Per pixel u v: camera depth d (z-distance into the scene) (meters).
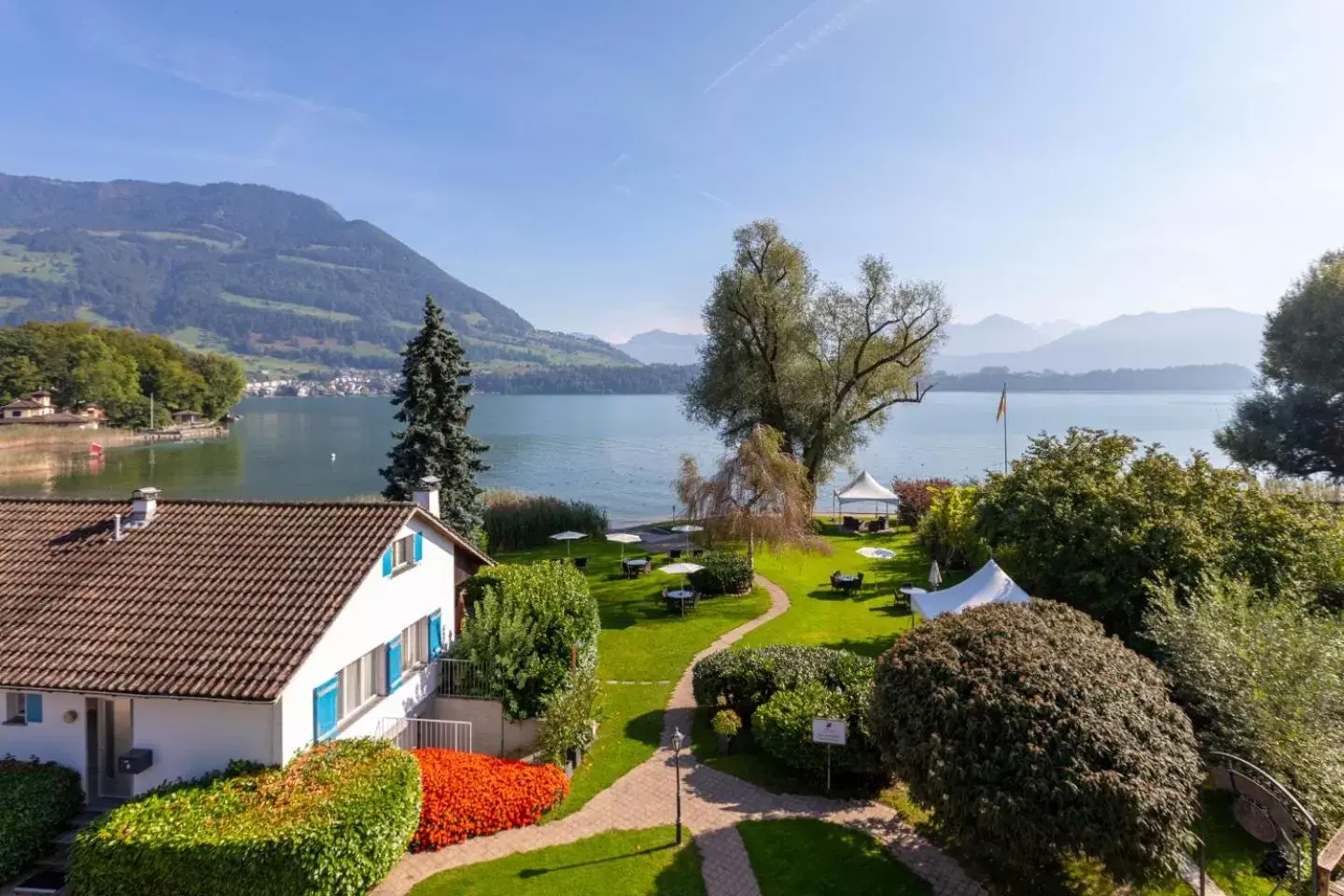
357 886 11.23
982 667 11.94
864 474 50.12
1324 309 39.28
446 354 35.91
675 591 30.12
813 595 31.86
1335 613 17.56
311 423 183.88
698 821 14.38
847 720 15.57
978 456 98.38
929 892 11.98
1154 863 10.22
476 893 12.02
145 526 16.48
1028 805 10.47
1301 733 12.95
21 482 84.06
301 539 15.94
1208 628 15.07
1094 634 13.23
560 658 18.47
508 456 104.62
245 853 10.44
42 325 138.75
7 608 13.98
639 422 183.00
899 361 46.53
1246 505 20.22
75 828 12.66
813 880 12.34
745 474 32.84
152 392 145.25
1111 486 20.88
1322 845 11.99
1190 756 10.97
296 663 12.50
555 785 14.98
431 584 19.03
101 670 12.45
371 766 12.78
